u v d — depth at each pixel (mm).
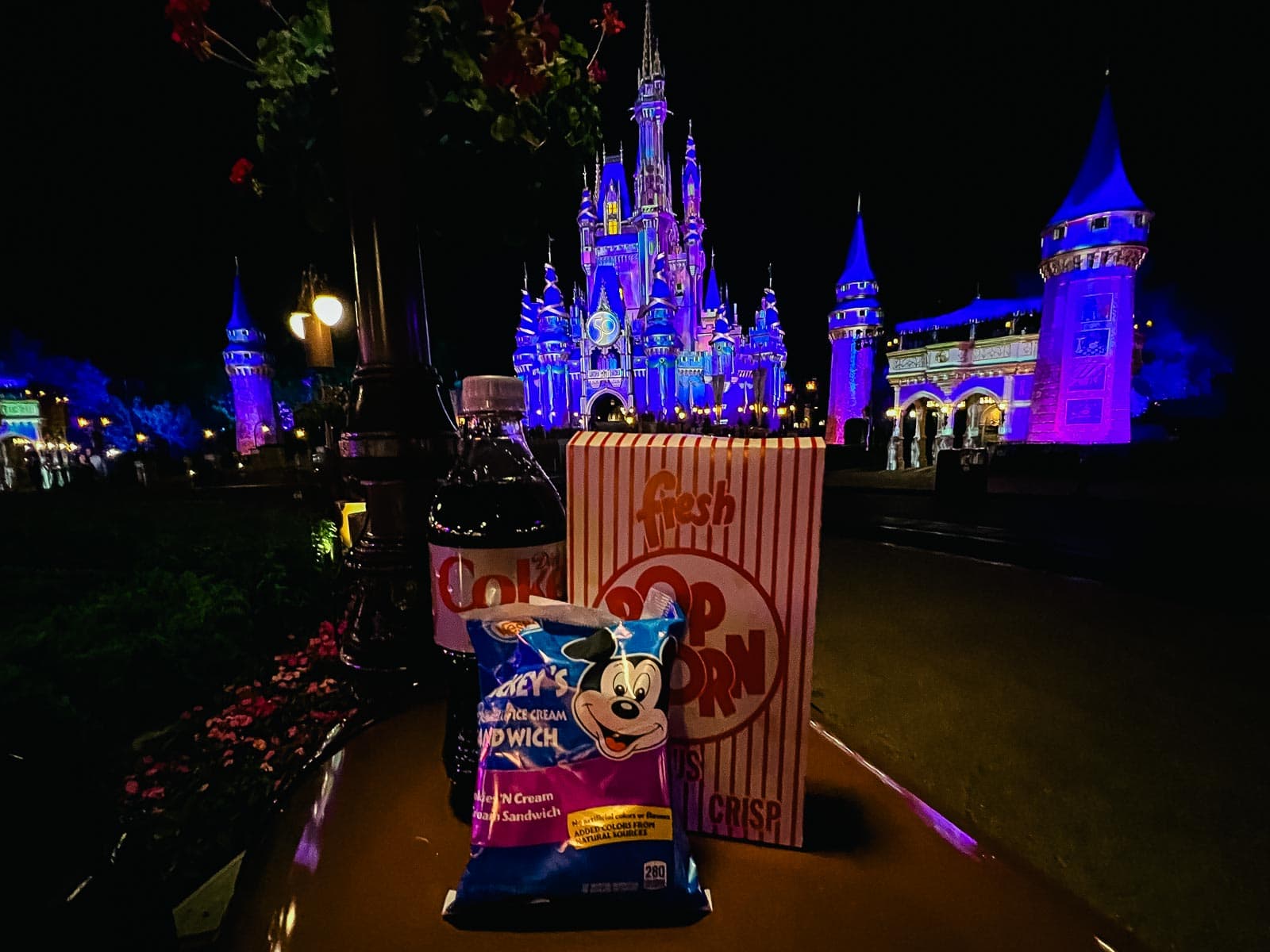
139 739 2375
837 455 20203
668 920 603
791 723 717
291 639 3443
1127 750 3102
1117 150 14695
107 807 947
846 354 25453
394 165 1562
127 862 891
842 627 5035
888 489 13383
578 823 601
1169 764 2975
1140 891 2186
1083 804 2666
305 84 1774
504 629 673
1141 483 12961
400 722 1066
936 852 719
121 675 2566
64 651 2709
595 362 50281
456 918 605
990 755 3066
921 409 22203
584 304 51688
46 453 26688
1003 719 3447
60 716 1970
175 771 2217
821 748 981
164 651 2768
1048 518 9500
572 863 589
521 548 794
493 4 1513
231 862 1853
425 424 1622
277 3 1847
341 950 575
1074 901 636
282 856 723
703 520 715
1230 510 9609
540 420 49500
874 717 3477
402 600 1646
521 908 595
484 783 625
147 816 1959
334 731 1047
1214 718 3438
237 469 19062
